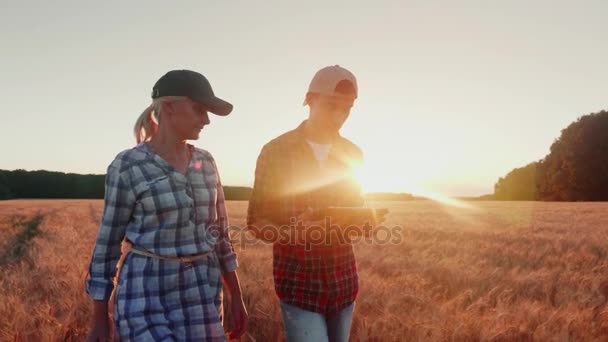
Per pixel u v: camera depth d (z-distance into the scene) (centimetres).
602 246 1234
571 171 7200
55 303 529
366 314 497
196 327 216
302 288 251
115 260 217
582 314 484
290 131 268
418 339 414
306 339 249
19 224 2100
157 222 215
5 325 452
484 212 3700
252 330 451
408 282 645
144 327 207
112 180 214
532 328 461
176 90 218
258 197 259
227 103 226
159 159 218
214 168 243
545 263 966
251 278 627
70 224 1983
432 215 3203
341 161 271
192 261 222
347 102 254
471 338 431
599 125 7069
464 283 709
